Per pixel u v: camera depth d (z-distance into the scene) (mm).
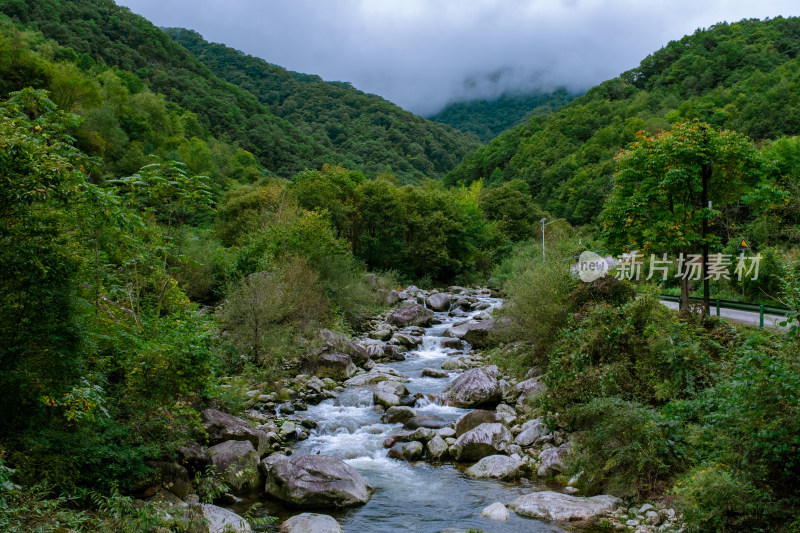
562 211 85188
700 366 10289
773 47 103312
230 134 110812
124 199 12016
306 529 7332
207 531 6848
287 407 13078
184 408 8906
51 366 6695
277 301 16703
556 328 14680
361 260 42375
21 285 6480
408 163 143500
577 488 8922
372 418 12875
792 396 6332
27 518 5473
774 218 26094
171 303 12211
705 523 6594
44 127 8695
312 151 122438
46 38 93125
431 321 26625
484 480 9555
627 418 8727
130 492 7363
